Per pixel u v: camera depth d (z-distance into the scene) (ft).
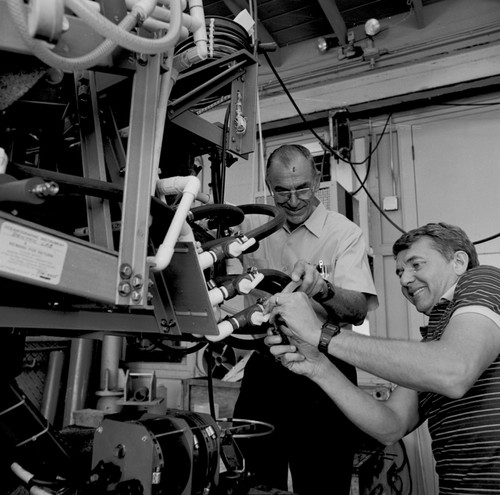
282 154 4.87
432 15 9.29
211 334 2.54
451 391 2.88
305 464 4.64
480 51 8.32
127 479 2.20
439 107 9.00
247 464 4.60
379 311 8.74
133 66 2.14
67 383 7.63
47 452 2.47
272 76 10.52
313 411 4.66
